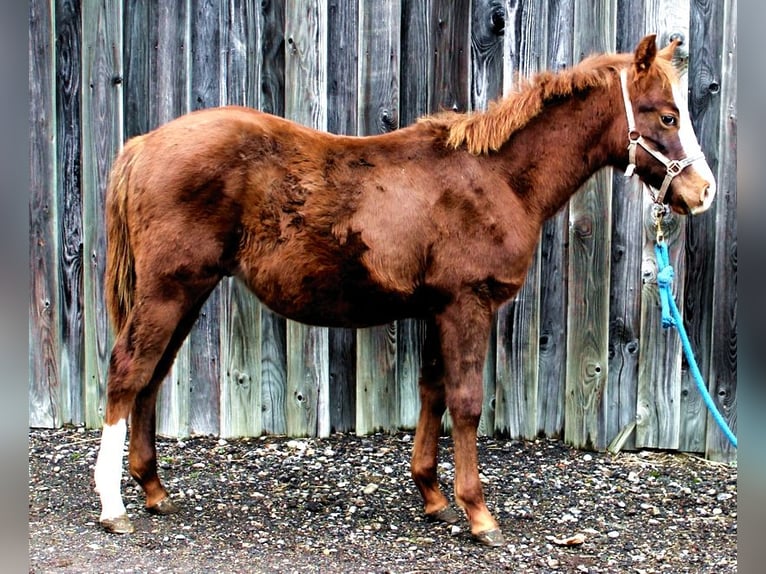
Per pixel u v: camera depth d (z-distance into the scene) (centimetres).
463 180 295
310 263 291
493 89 385
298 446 390
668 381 384
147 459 310
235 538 292
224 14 382
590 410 389
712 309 379
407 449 389
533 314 390
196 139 285
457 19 384
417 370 402
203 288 292
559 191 305
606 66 304
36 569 258
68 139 396
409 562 274
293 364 396
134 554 273
